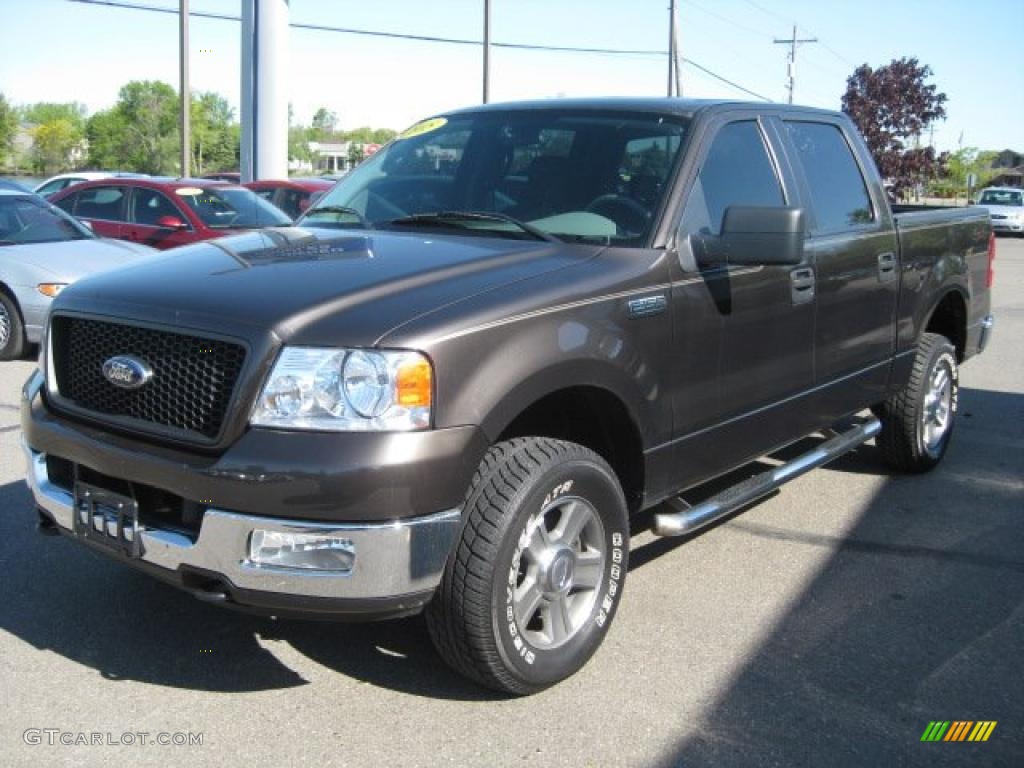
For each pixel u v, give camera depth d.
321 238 3.99
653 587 4.47
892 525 5.33
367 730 3.30
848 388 5.13
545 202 4.18
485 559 3.16
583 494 3.50
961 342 6.56
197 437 3.11
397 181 4.62
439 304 3.20
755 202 4.48
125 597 4.22
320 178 20.95
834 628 4.11
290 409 2.99
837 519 5.41
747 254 3.84
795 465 4.82
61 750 3.15
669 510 4.54
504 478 3.23
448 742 3.24
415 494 2.98
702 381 4.04
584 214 4.07
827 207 4.98
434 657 3.78
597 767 3.13
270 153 20.16
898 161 50.41
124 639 3.87
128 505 3.21
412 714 3.40
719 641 3.97
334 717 3.38
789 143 4.82
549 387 3.33
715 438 4.17
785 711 3.47
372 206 4.50
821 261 4.74
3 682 3.54
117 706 3.41
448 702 3.48
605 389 3.56
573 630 3.58
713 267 4.05
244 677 3.62
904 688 3.64
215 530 3.01
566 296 3.45
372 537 2.95
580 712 3.43
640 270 3.74
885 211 5.46
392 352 3.00
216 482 2.98
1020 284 19.12
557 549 3.44
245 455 2.97
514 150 4.45
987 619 4.22
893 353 5.56
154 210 11.70
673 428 3.91
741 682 3.66
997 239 35.16
